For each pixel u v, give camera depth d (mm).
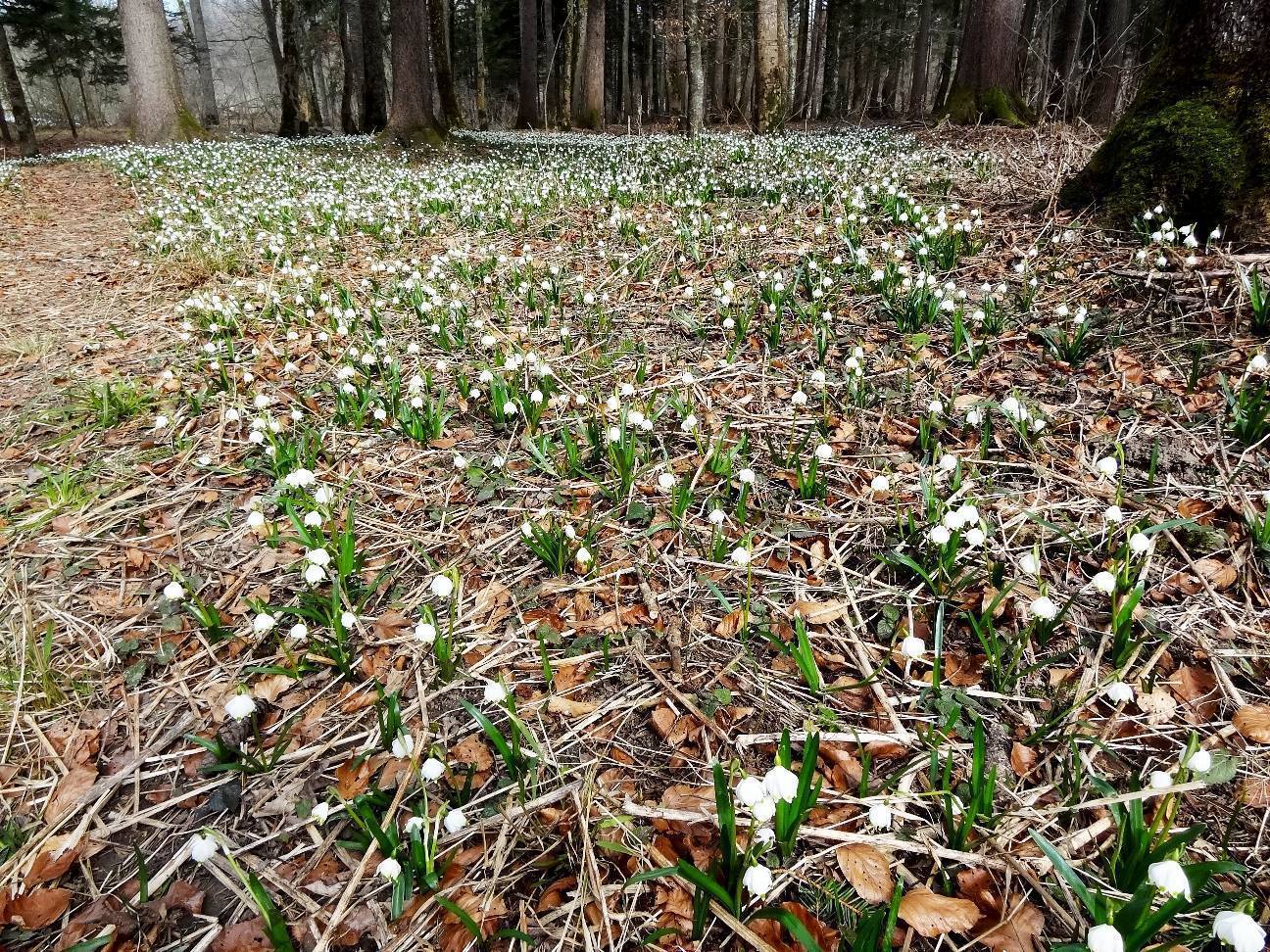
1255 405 1133
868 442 1303
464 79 16516
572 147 6566
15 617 1047
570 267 2395
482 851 758
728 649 958
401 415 1451
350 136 7613
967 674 894
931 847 718
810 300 1882
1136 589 851
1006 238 2051
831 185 2957
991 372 1453
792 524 1141
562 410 1498
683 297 2016
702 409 1451
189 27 12359
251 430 1389
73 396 1654
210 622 993
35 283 2611
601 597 1048
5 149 8070
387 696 838
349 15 11180
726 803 676
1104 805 740
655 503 1207
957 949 665
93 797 830
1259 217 1584
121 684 954
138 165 5055
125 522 1235
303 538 1086
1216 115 1689
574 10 11211
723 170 3871
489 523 1202
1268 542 981
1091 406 1303
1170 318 1488
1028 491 1135
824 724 849
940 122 4836
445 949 691
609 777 823
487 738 866
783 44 8336
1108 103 4340
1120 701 828
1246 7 1643
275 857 769
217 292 2316
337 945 700
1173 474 1127
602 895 711
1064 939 663
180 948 703
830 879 714
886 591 1013
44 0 9039
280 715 909
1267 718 807
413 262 2486
